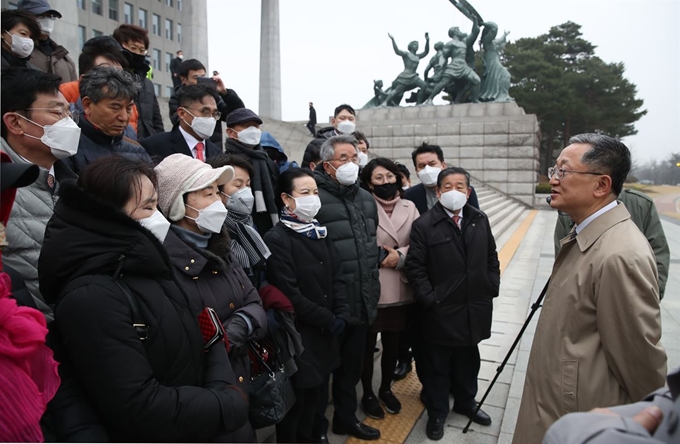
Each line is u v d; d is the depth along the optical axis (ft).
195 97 10.66
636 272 5.88
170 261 5.67
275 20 77.77
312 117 65.21
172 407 4.98
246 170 9.23
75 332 4.83
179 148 10.85
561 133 133.49
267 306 8.34
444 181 11.05
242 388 6.47
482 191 58.18
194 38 55.36
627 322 5.85
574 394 6.31
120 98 8.25
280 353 8.22
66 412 4.82
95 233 5.11
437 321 10.62
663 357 5.86
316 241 9.46
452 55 71.05
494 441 10.40
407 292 11.50
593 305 6.32
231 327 6.43
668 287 22.49
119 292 5.09
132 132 11.32
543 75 118.32
